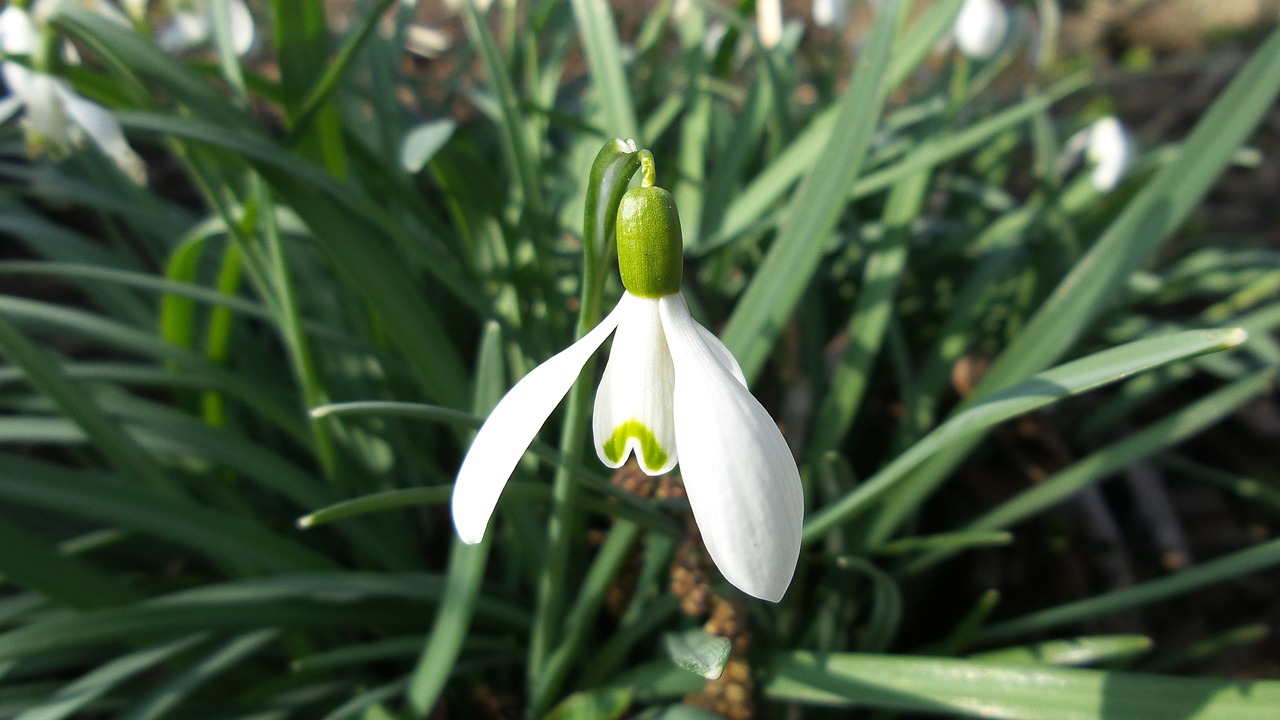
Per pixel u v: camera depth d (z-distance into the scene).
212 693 0.12
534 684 0.11
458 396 0.12
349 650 0.11
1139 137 0.32
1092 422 0.18
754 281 0.11
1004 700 0.09
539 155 0.17
